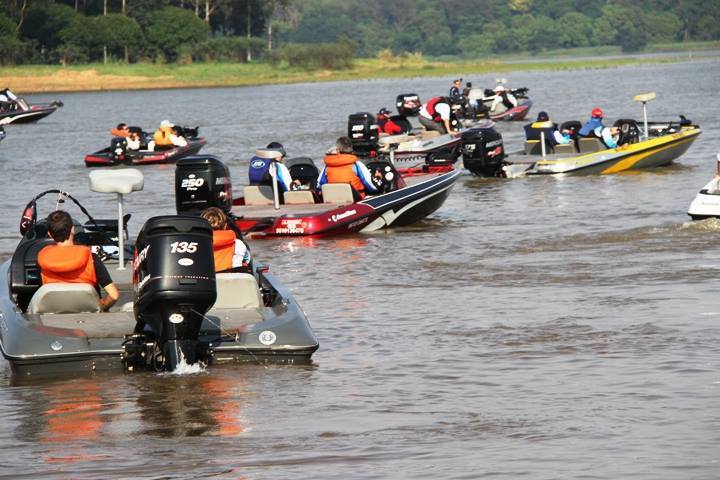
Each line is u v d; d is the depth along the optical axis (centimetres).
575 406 2438
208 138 12494
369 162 5688
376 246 5000
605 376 2686
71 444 2220
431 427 2306
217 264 3130
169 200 6919
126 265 3531
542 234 5131
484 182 7431
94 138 13150
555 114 14412
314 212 5344
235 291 3025
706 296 3597
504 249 4762
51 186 7906
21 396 2572
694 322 3234
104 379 2694
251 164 5778
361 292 3922
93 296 2923
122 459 2117
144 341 2730
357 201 5525
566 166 7506
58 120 17112
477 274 4200
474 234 5247
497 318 3409
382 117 9438
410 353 2989
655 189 6638
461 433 2259
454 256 4644
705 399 2452
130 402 2505
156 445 2203
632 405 2428
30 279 3166
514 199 6506
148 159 9675
